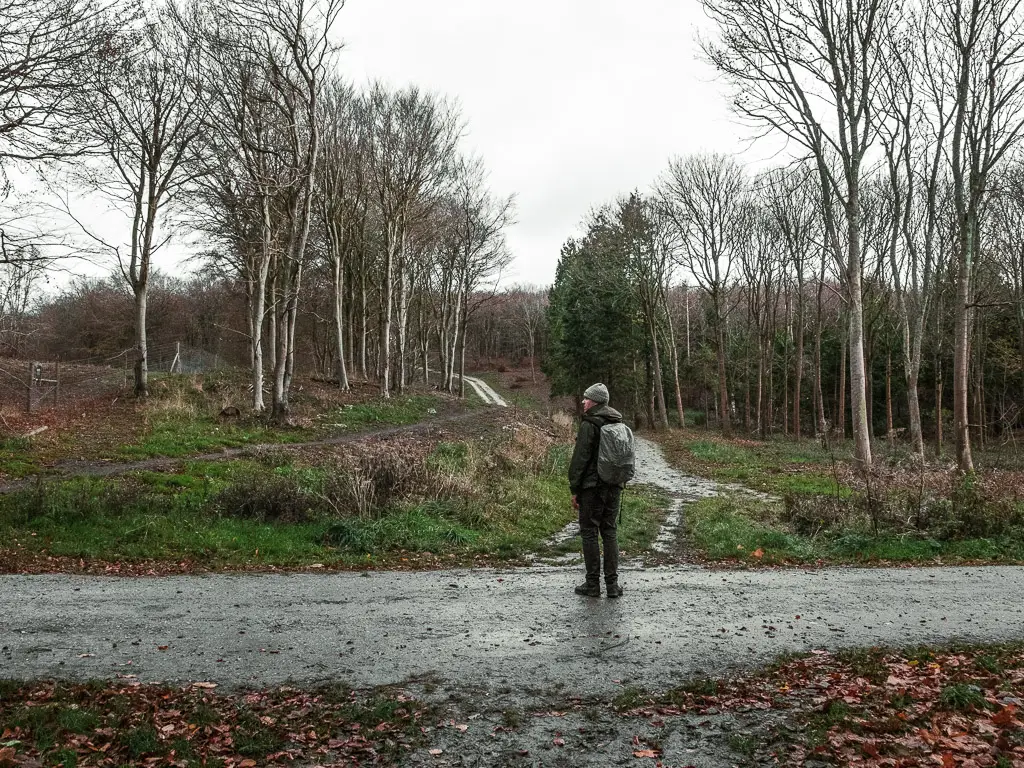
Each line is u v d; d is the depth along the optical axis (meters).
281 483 11.80
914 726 4.26
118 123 24.03
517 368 100.50
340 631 5.96
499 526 11.74
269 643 5.65
